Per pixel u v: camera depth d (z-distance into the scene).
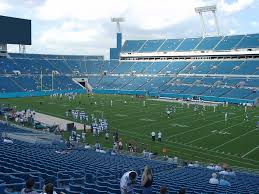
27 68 104.44
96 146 35.28
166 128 48.34
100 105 72.12
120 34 127.19
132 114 60.22
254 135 44.22
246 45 101.19
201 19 119.19
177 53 113.31
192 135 44.06
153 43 123.62
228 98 82.44
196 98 87.25
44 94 95.75
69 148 29.91
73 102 77.00
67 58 118.88
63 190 11.10
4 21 94.94
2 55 103.69
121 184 8.95
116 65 120.56
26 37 99.69
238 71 94.94
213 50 106.25
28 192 7.86
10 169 12.80
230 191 15.42
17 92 90.19
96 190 11.48
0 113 56.47
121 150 36.53
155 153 34.81
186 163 30.36
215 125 50.78
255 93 82.44
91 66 119.19
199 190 14.97
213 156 34.84
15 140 28.19
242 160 33.47
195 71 102.12
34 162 15.88
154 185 14.72
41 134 39.50
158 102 79.81
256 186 19.34
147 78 107.25
